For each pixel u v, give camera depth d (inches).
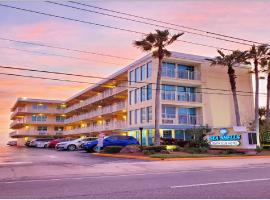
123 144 1243.8
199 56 1600.6
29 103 2896.2
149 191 332.5
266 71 1567.4
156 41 1186.0
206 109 1581.0
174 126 1457.9
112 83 2047.2
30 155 1041.5
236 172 528.4
